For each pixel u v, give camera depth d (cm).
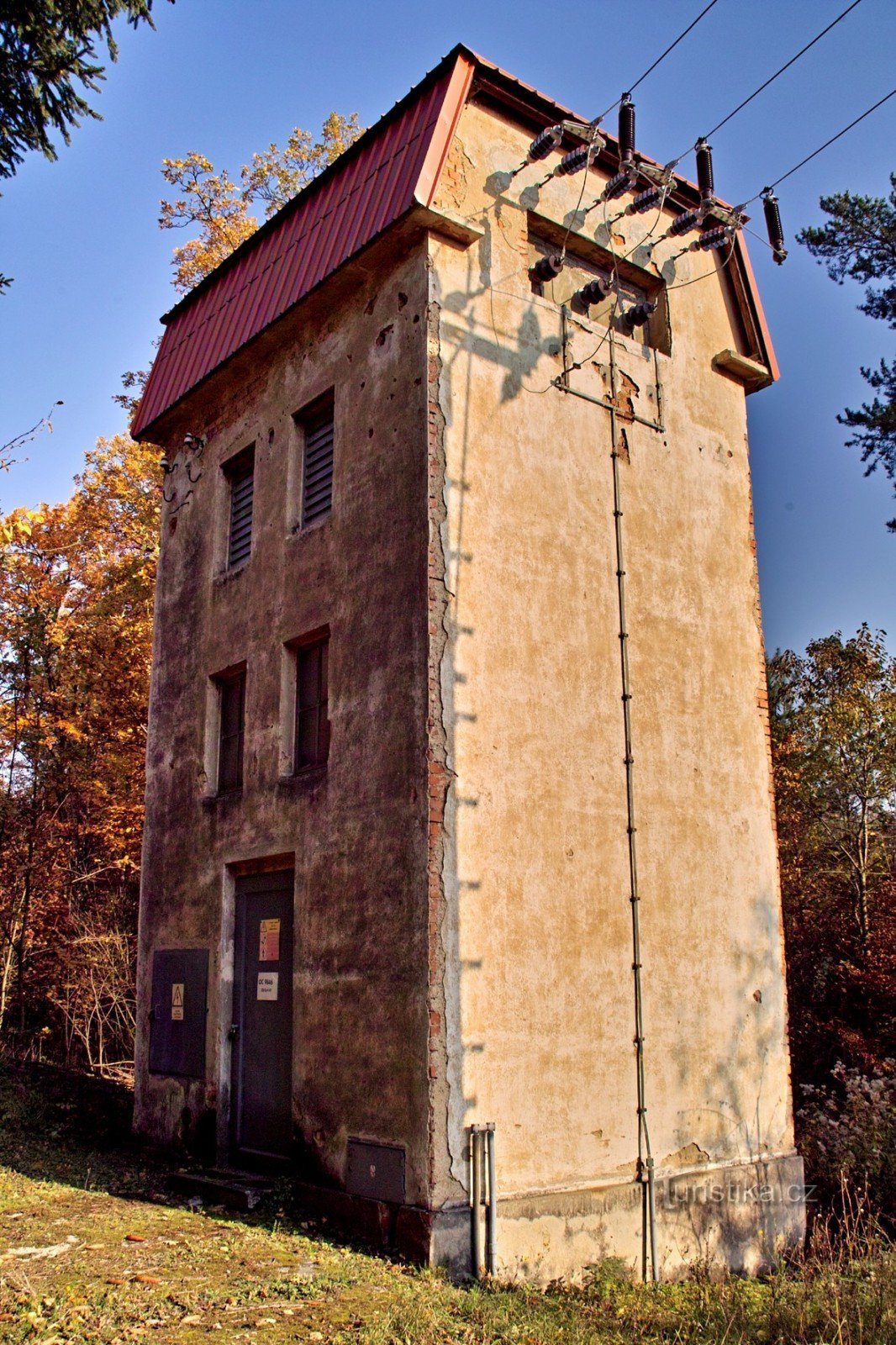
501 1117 732
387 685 804
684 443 1040
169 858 1085
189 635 1124
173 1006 1026
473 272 876
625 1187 796
